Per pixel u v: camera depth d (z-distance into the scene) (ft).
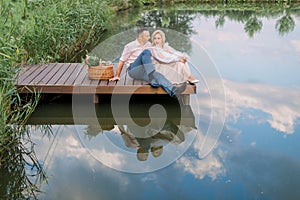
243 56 19.31
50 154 9.23
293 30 28.35
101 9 26.91
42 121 11.27
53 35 17.04
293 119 11.05
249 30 28.99
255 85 14.37
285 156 8.80
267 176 7.93
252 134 10.05
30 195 7.48
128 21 34.45
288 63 17.83
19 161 8.86
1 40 11.07
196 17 38.68
